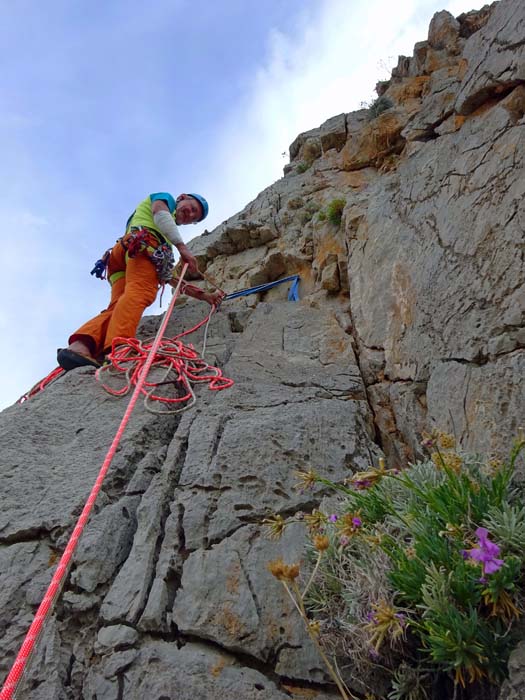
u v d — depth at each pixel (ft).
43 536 7.98
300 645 6.25
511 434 7.66
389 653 5.68
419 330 11.03
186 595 6.93
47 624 6.75
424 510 6.15
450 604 5.02
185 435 9.82
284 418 9.98
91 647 6.58
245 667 6.21
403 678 5.47
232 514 8.02
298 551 7.28
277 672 6.10
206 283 20.85
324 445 9.36
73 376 12.17
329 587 6.31
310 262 18.47
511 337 8.75
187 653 6.33
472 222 11.00
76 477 8.97
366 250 14.62
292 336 14.19
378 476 6.05
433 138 16.16
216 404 10.74
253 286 19.31
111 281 16.06
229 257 21.61
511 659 4.88
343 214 17.02
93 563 7.44
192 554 7.50
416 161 15.15
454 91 16.35
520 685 4.67
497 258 9.84
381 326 12.48
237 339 14.51
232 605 6.73
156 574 7.29
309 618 6.45
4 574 7.36
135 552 7.62
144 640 6.51
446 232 11.73
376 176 20.52
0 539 7.89
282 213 21.54
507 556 5.07
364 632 5.58
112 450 7.86
